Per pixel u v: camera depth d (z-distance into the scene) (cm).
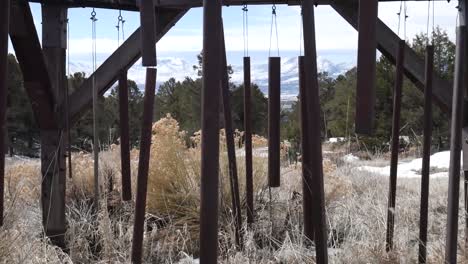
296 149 977
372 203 550
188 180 541
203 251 213
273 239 449
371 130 228
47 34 435
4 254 367
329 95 2238
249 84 374
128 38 422
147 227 515
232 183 395
